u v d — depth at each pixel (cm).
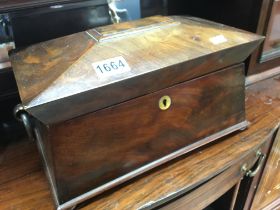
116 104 57
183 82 64
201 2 99
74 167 56
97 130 56
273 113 86
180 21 74
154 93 60
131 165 63
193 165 69
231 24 90
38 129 64
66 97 47
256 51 88
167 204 64
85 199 59
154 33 66
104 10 85
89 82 50
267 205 115
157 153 67
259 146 77
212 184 72
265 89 98
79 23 83
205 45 63
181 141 69
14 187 65
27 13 75
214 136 74
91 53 58
